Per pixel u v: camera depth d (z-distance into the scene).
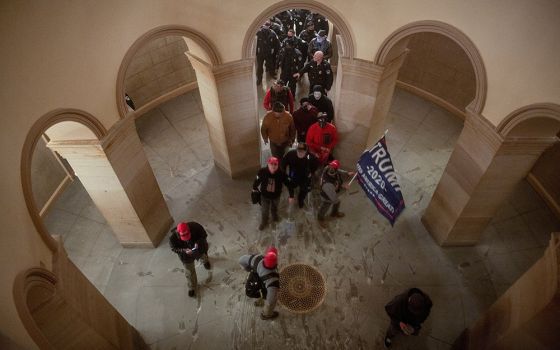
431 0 4.94
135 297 6.11
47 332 3.77
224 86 6.21
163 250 6.75
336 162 6.10
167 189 7.78
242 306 5.93
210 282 6.21
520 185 7.72
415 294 4.41
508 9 4.23
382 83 6.29
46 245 3.76
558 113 3.95
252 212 7.30
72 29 4.08
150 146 8.72
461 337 5.41
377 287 6.14
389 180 5.38
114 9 4.48
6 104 3.35
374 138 7.50
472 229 6.24
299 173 6.40
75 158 5.04
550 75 3.99
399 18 5.36
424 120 9.30
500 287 6.18
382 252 6.62
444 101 9.48
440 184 6.24
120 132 5.11
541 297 3.73
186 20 5.32
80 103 4.42
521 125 4.48
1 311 2.66
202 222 7.15
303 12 11.50
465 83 8.83
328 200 6.30
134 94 9.06
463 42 4.88
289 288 6.10
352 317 5.78
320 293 6.05
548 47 3.95
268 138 7.30
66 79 4.15
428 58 9.33
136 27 4.88
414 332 4.81
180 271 6.43
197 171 8.16
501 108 4.69
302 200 7.14
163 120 9.38
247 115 6.88
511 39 4.32
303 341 5.54
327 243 6.74
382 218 7.16
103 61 4.61
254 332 5.64
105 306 4.74
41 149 7.09
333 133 6.76
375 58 5.87
